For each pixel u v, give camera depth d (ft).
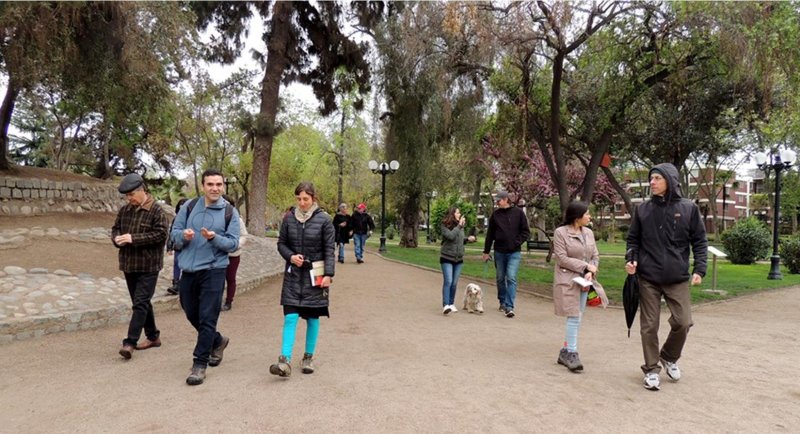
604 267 57.52
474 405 12.50
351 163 130.11
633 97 34.04
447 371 15.46
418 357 17.13
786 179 120.57
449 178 96.17
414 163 72.43
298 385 13.85
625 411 12.30
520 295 33.06
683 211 14.28
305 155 109.09
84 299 22.47
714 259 35.94
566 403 12.78
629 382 14.67
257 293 31.96
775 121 49.39
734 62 28.12
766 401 13.16
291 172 104.47
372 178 137.08
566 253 16.34
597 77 34.01
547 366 16.26
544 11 30.32
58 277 24.66
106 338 19.40
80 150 93.97
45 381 14.07
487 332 21.50
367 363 16.25
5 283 22.27
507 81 37.09
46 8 28.43
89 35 35.06
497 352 18.04
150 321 17.84
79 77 36.81
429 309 27.04
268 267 41.27
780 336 21.52
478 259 61.31
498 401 12.83
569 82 39.70
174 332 20.54
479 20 31.24
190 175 113.70
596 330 22.43
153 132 78.59
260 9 59.00
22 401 12.49
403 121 70.23
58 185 41.73
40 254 28.53
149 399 12.63
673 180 14.37
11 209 37.17
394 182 77.25
